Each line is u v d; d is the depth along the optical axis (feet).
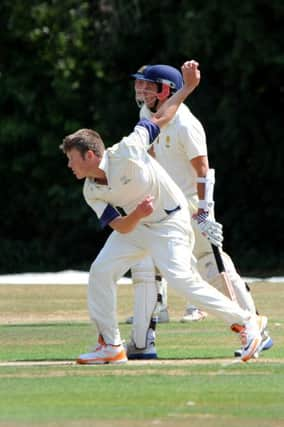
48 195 335.67
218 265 113.60
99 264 103.86
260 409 82.69
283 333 129.08
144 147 102.06
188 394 88.38
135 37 333.21
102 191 101.86
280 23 284.20
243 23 282.97
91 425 77.20
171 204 103.65
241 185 318.24
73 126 332.60
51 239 342.23
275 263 312.29
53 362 108.06
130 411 82.17
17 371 100.99
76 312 157.38
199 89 311.68
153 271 111.65
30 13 332.19
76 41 334.65
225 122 307.78
